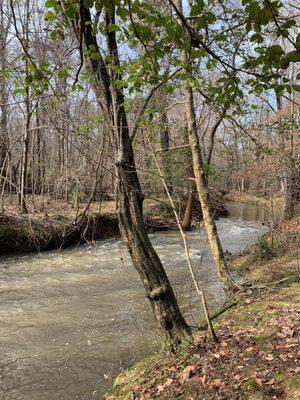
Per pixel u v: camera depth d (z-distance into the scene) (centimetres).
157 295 542
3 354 666
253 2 238
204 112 835
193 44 303
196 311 819
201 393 433
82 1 253
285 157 1163
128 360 635
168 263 1305
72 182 791
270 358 468
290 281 801
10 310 862
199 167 752
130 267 1242
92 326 771
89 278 1116
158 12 277
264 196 3606
